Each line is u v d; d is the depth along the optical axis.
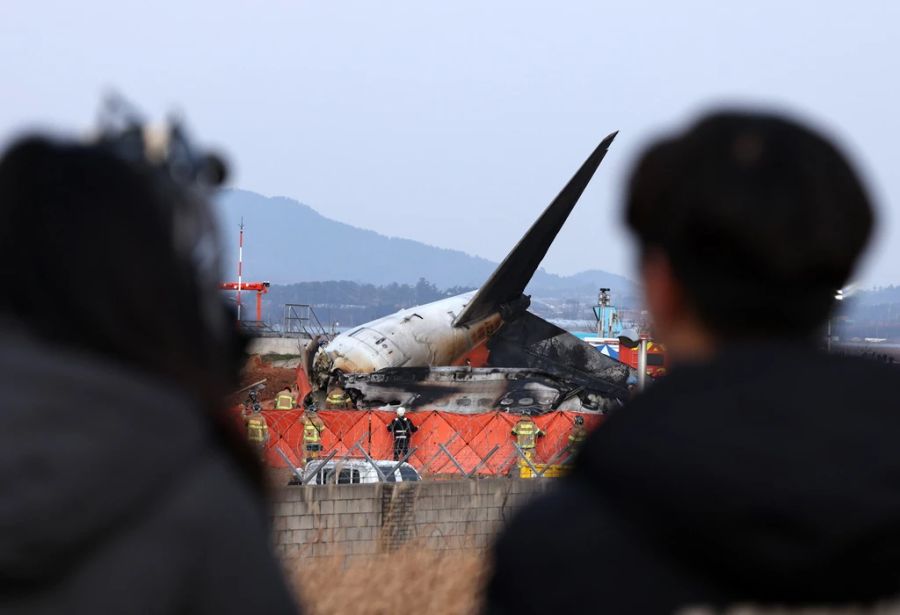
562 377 162.62
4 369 7.24
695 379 7.98
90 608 7.02
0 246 8.18
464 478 96.00
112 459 7.10
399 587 36.66
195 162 8.92
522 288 163.75
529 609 7.73
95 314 8.10
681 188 8.40
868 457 7.34
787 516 7.17
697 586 7.47
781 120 8.50
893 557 7.29
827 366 8.00
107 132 8.91
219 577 7.52
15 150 8.41
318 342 148.25
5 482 6.84
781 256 8.09
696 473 7.33
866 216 8.29
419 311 160.25
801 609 7.45
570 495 7.99
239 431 8.80
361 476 91.19
